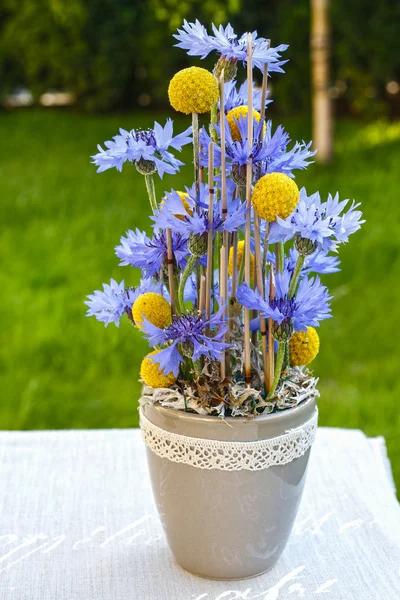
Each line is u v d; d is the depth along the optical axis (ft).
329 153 12.35
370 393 6.11
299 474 2.80
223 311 2.65
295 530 3.07
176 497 2.79
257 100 2.77
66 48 16.92
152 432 2.80
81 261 8.41
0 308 7.35
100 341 6.62
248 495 2.74
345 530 3.06
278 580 2.86
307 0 15.34
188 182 11.72
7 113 18.57
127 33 16.69
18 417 5.72
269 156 2.62
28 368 6.49
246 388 2.72
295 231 2.54
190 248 2.66
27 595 2.80
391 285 7.85
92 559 2.95
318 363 6.53
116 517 3.14
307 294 2.65
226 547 2.80
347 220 2.59
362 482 3.30
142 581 2.86
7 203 10.86
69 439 3.53
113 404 5.92
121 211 10.14
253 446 2.71
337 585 2.83
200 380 2.72
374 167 12.09
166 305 2.75
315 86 12.17
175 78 2.59
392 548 2.97
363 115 16.90
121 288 2.92
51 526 3.08
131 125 16.12
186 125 15.76
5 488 3.24
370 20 14.69
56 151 14.24
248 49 2.55
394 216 9.53
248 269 2.67
